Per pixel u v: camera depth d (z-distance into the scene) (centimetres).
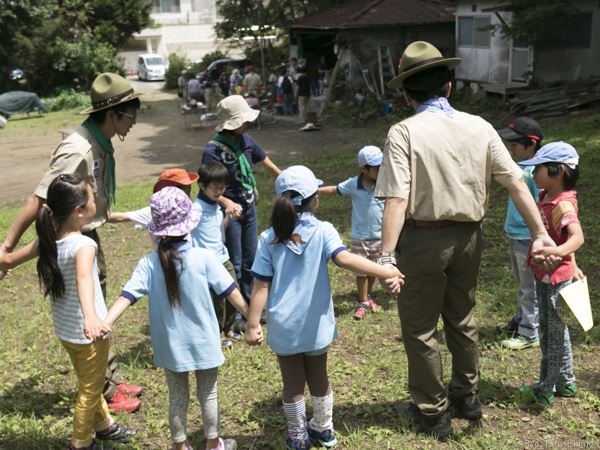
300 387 351
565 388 400
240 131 521
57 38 3622
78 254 333
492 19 1986
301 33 2769
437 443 360
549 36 1756
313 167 1399
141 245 857
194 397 427
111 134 408
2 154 1905
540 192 401
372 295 622
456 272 355
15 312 617
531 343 476
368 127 1981
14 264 361
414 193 337
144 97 3475
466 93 2112
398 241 356
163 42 5109
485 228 824
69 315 345
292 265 339
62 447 377
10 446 376
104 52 3756
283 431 386
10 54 3534
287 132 2014
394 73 2216
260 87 2577
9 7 3369
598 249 702
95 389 353
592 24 1834
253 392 434
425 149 333
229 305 518
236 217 500
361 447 358
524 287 470
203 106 2327
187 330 334
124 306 332
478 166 337
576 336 492
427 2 2422
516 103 1759
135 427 398
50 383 464
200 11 5197
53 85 3772
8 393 445
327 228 343
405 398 412
